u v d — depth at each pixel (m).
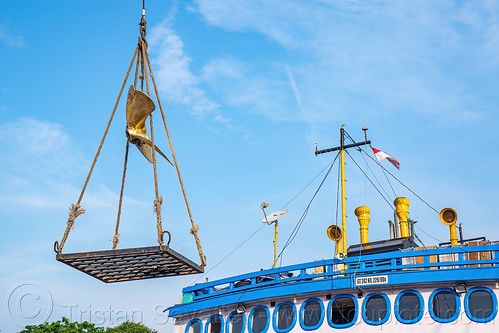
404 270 24.84
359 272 25.17
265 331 26.44
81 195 19.34
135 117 20.25
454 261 23.78
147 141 20.20
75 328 44.97
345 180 30.80
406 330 23.75
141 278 20.75
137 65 21.34
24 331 43.47
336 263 25.72
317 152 31.92
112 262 19.27
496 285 23.17
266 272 27.19
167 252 18.17
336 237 30.91
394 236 31.39
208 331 28.05
